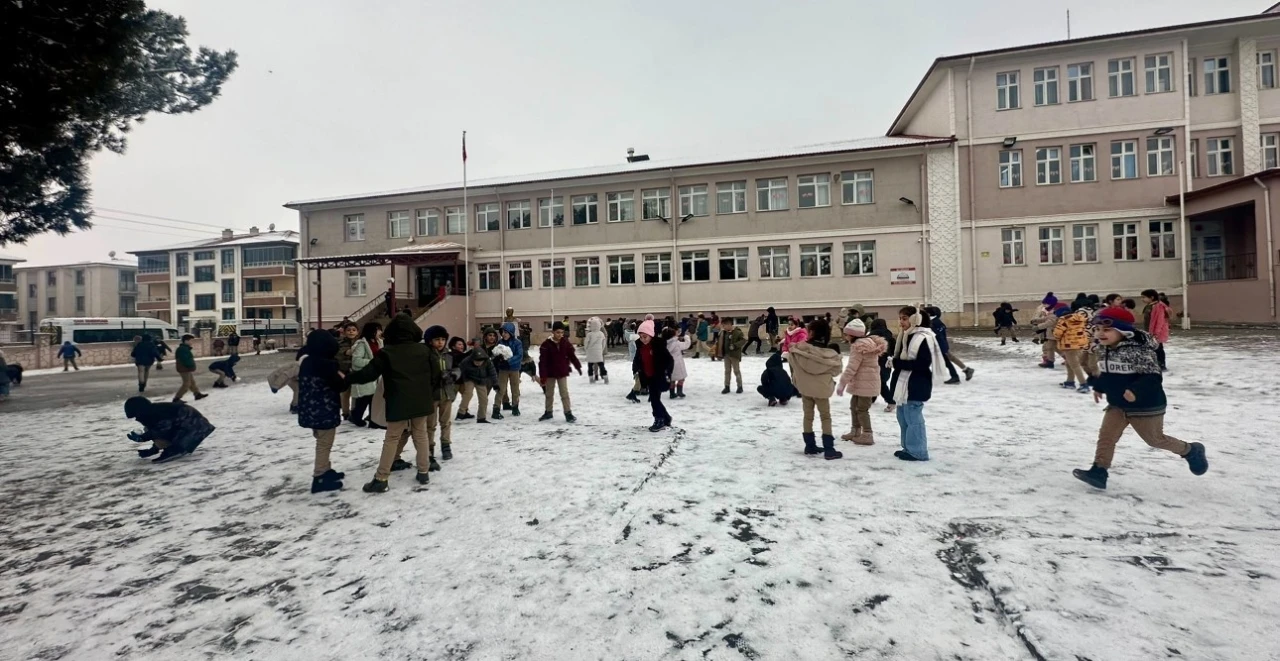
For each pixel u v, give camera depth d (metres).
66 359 23.50
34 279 66.25
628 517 4.49
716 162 27.39
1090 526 3.93
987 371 12.81
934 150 25.59
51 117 7.92
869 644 2.67
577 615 3.04
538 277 30.27
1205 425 6.80
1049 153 24.72
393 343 5.52
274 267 53.66
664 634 2.82
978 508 4.38
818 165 26.91
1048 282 24.53
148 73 11.52
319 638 2.94
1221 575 3.14
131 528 4.73
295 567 3.83
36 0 6.85
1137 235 23.88
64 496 5.69
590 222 29.83
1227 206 20.83
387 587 3.47
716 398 11.00
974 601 3.02
